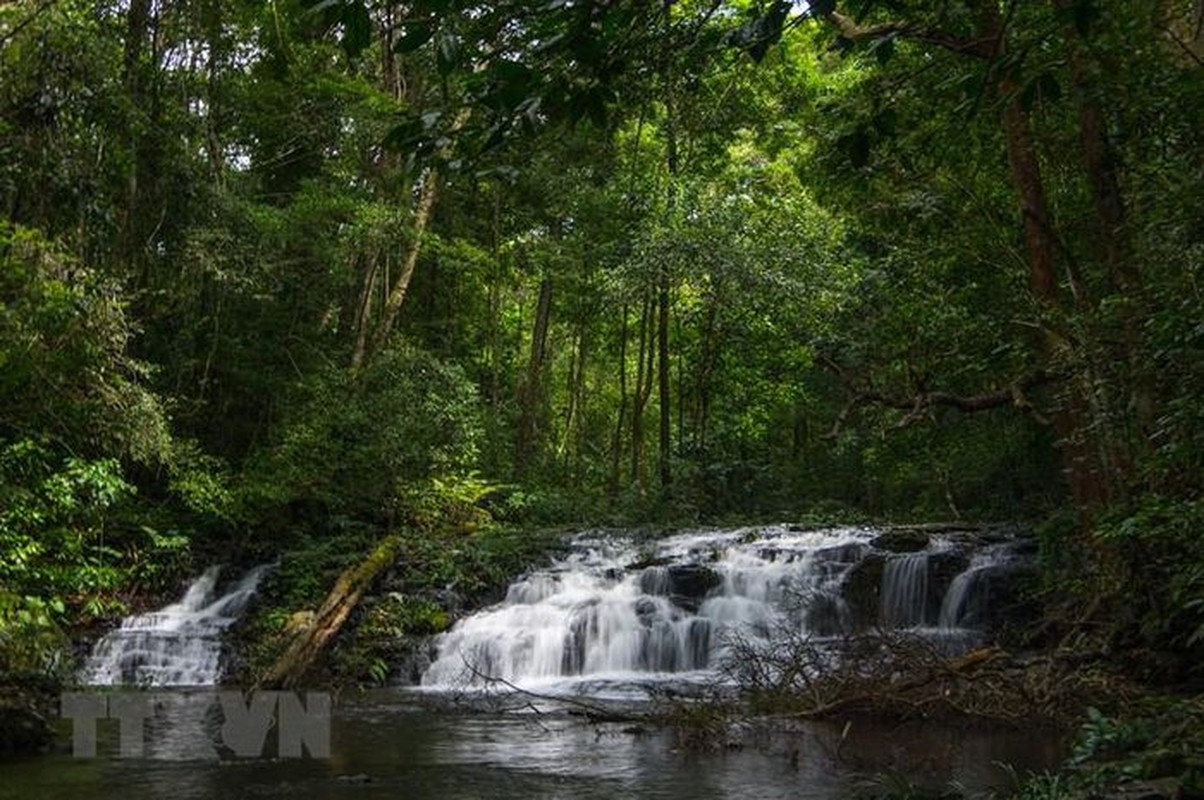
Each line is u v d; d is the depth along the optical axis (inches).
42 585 470.0
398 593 533.0
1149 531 281.0
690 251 764.6
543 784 239.5
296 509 649.0
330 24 116.4
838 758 267.0
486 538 616.1
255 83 707.4
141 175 564.4
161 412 508.4
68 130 424.5
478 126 134.5
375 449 642.2
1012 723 309.4
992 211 524.4
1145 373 282.8
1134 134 347.6
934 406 497.7
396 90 727.7
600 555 610.2
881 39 144.0
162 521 593.3
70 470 458.0
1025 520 636.7
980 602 490.9
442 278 983.6
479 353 1061.1
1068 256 429.1
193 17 613.9
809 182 600.1
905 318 528.4
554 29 127.1
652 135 924.6
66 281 397.4
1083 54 331.9
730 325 865.5
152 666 473.7
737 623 491.5
